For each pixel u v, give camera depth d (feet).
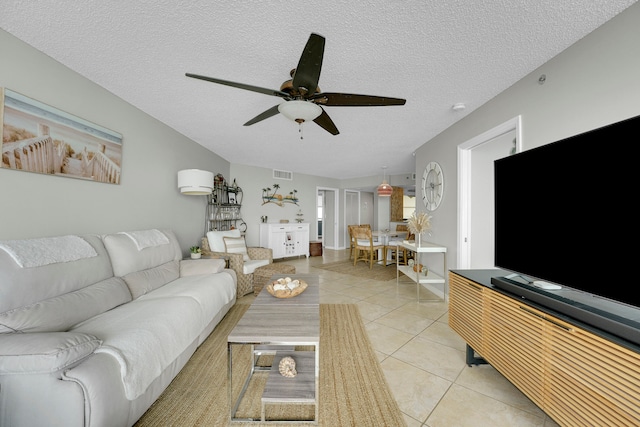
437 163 11.44
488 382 5.40
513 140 8.56
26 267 4.28
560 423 3.54
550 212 4.42
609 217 3.46
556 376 3.64
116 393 3.58
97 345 3.75
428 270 11.97
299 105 5.15
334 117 9.34
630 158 3.23
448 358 6.31
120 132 7.97
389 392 5.06
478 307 5.53
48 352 3.15
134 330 4.50
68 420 3.15
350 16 4.54
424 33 5.00
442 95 7.68
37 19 4.68
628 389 2.77
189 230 12.16
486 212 9.71
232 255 10.89
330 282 13.71
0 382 3.21
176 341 5.13
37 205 5.65
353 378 5.49
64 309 4.41
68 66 6.23
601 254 3.55
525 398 4.92
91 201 7.00
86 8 4.42
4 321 3.66
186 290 6.89
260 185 19.44
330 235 27.22
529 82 6.47
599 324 3.20
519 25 4.79
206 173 10.56
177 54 5.75
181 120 9.81
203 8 4.38
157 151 9.78
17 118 5.19
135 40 5.28
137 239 7.40
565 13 4.50
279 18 4.61
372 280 14.15
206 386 5.28
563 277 4.12
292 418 4.41
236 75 6.59
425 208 12.75
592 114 4.95
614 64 4.57
